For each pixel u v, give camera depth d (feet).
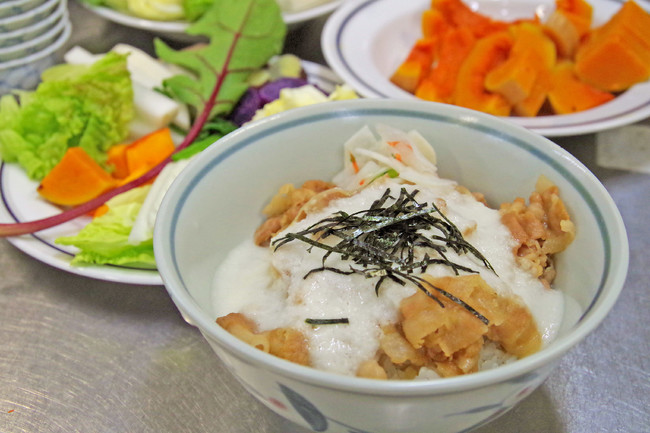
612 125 1.50
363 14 1.97
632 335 1.26
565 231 1.07
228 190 1.15
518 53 1.70
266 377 0.89
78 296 1.35
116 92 1.59
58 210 1.48
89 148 1.58
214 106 1.68
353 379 0.84
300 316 0.99
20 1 1.74
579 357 1.23
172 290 0.93
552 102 1.71
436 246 1.02
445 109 1.19
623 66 1.64
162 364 1.23
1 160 1.56
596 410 1.16
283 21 1.85
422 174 1.19
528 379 0.88
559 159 1.10
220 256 1.16
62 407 1.17
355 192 1.15
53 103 1.53
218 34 1.78
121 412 1.16
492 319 0.97
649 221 1.46
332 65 1.73
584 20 1.79
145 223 1.35
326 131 1.21
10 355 1.25
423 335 0.95
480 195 1.19
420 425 0.90
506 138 1.16
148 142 1.59
